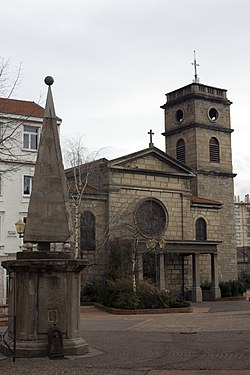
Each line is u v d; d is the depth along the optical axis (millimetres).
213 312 32938
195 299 46812
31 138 43281
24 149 42344
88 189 46906
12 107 42438
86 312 33656
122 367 12086
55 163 14781
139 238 44906
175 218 50656
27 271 13641
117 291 34500
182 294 48781
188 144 59281
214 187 58469
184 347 15453
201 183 57656
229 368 11859
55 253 14211
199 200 53781
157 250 41688
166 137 62281
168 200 50438
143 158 49625
